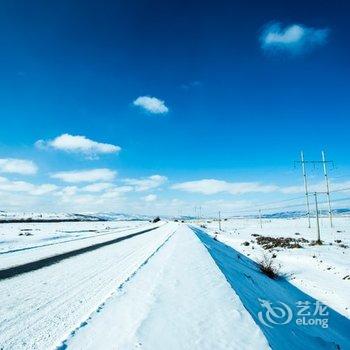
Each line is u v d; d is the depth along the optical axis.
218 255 23.31
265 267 23.86
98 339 6.25
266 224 109.19
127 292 9.97
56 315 7.80
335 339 12.16
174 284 11.33
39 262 16.70
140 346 6.02
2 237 37.69
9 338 6.32
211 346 6.45
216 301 9.56
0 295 9.62
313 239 48.31
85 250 22.97
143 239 34.81
